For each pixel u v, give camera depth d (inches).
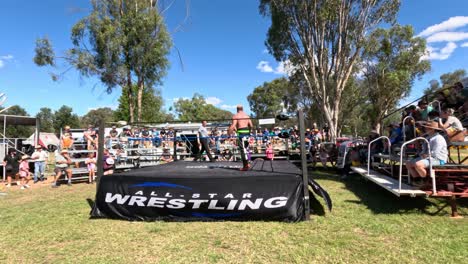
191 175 195.0
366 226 167.6
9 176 385.1
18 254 140.4
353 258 126.9
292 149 460.8
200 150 409.4
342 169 380.2
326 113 773.9
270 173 198.5
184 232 165.3
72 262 130.0
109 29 741.9
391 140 294.7
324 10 717.9
